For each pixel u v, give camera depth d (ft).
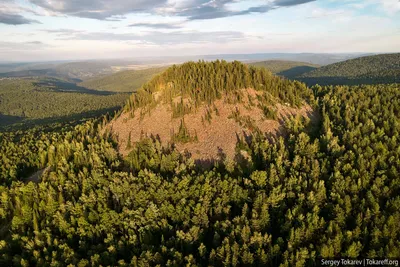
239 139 380.78
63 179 331.16
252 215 245.04
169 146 377.71
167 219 271.08
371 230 223.71
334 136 374.63
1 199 330.75
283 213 260.01
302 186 279.08
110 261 229.45
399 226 225.97
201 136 394.73
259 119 410.31
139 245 248.11
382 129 360.28
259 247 219.20
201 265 214.28
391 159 300.81
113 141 412.57
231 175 320.29
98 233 261.65
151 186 293.64
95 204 291.17
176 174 322.14
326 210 256.93
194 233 239.91
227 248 215.10
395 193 268.41
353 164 299.99
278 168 303.89
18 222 286.46
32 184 329.52
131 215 268.21
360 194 270.46
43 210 300.40
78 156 374.63
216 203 273.13
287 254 206.49
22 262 232.32
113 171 342.85
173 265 210.38
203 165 357.00
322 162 304.50
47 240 251.60
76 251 248.11
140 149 375.04
